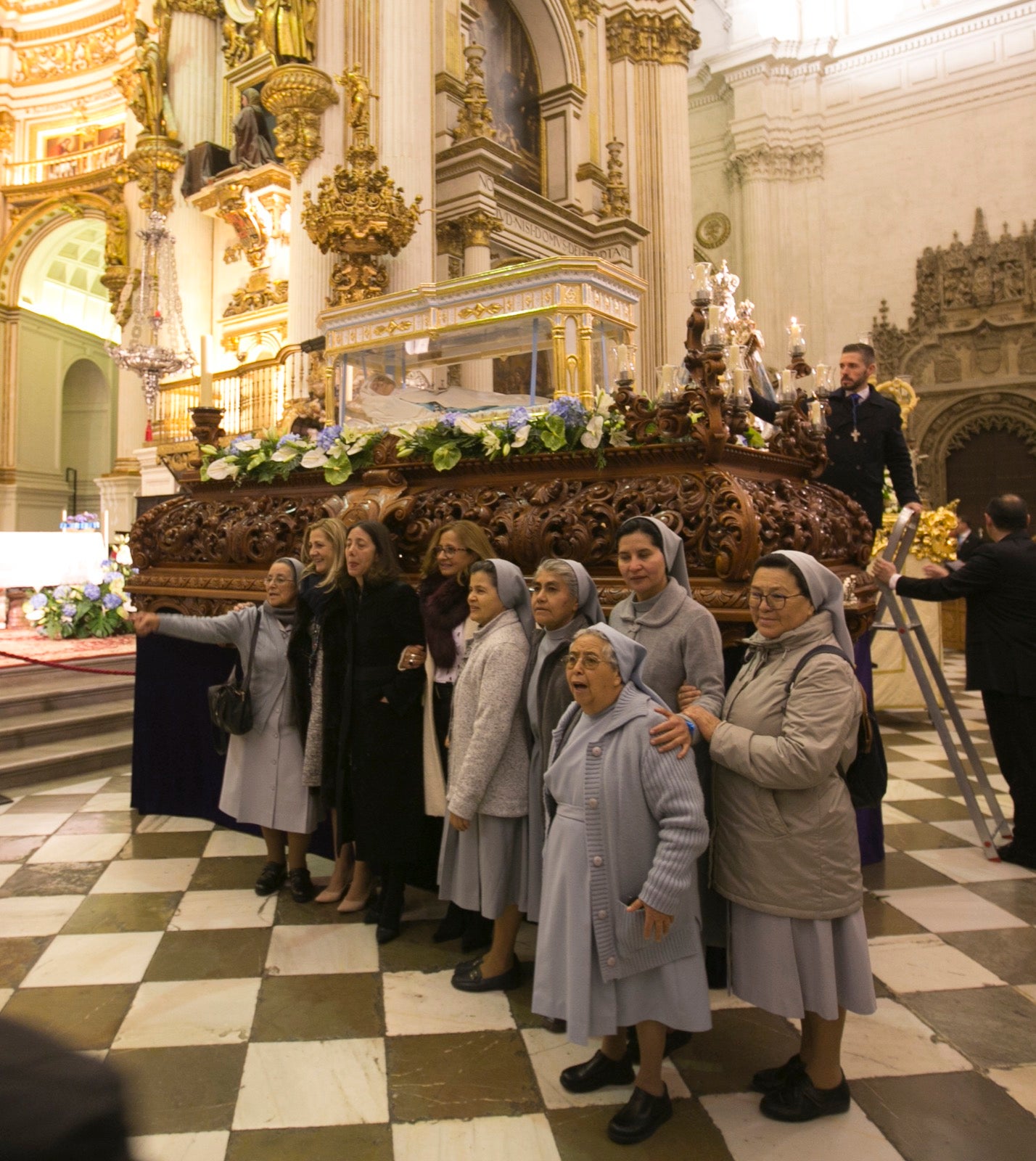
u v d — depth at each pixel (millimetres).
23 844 4430
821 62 21688
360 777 3314
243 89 12094
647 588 2576
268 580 3867
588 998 2131
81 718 6266
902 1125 2203
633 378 3277
